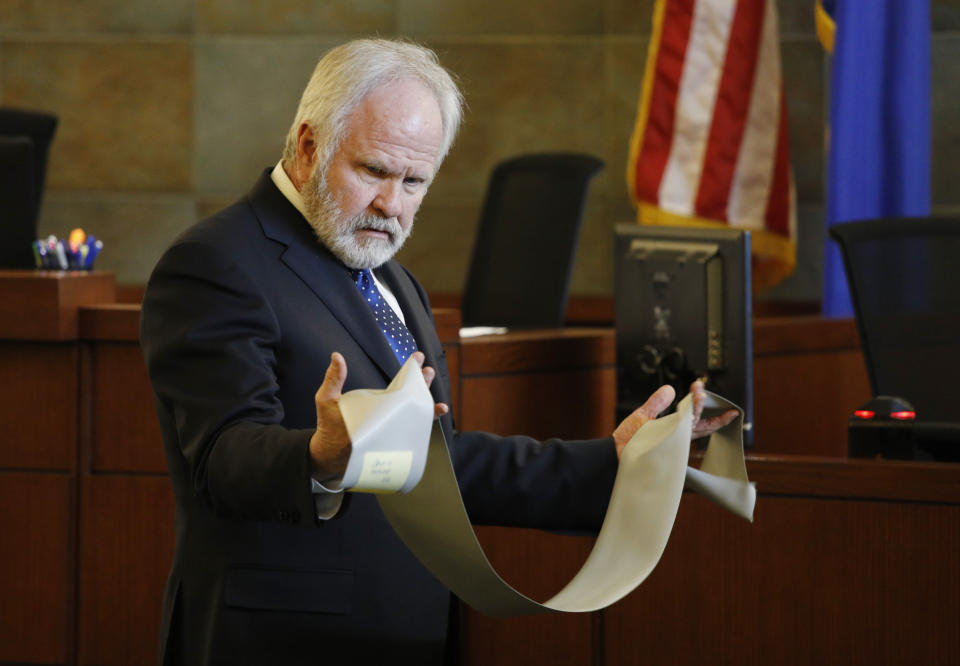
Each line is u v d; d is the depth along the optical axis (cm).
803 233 2075
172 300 619
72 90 2327
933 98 2030
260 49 2284
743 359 1060
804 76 2066
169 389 605
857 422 926
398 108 646
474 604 620
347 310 659
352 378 644
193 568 650
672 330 1087
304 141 663
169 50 2303
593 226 2212
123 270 2338
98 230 2334
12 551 1076
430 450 551
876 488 845
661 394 698
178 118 2308
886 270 1217
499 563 957
